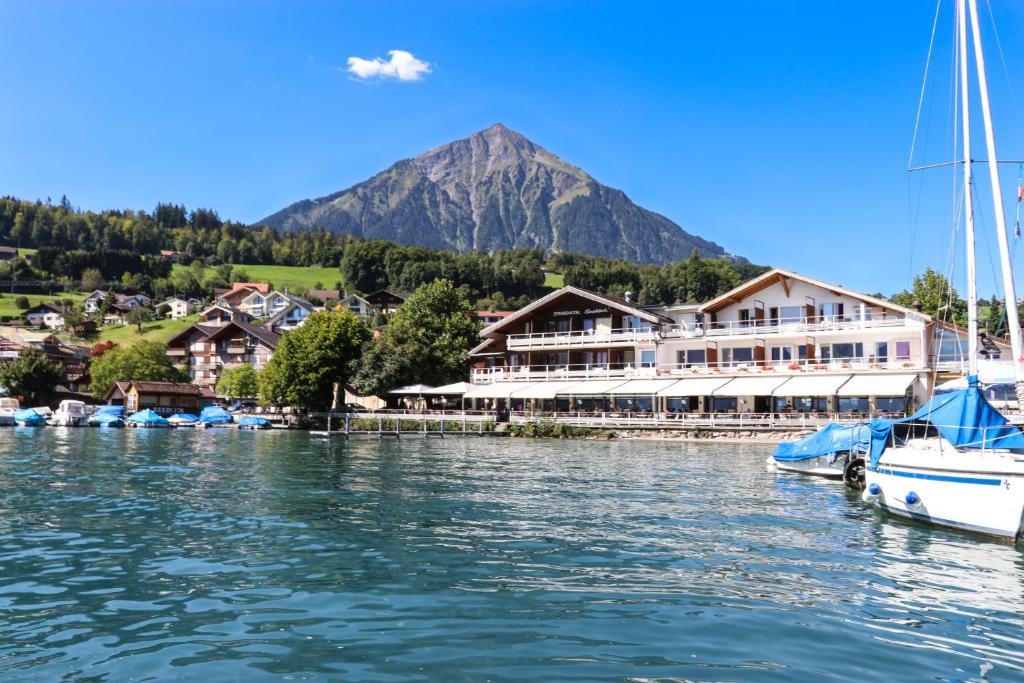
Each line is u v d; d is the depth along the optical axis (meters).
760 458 41.41
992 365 31.28
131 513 21.03
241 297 195.25
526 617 11.45
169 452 44.69
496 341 81.19
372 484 28.20
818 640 10.52
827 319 62.47
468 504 23.11
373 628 10.89
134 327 165.38
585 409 71.88
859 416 54.25
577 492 26.09
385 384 79.69
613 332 73.62
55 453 42.88
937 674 9.35
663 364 68.31
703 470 34.25
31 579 13.59
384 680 8.98
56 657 9.66
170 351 130.88
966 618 11.64
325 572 14.22
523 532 18.41
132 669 9.27
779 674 9.26
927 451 19.47
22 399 97.69
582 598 12.53
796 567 14.84
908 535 18.19
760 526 19.38
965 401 19.70
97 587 13.06
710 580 13.79
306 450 47.22
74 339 152.12
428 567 14.65
